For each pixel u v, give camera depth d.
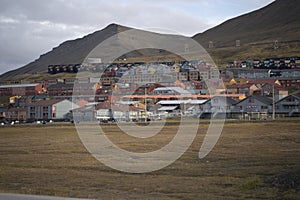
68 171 16.19
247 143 25.59
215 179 13.84
